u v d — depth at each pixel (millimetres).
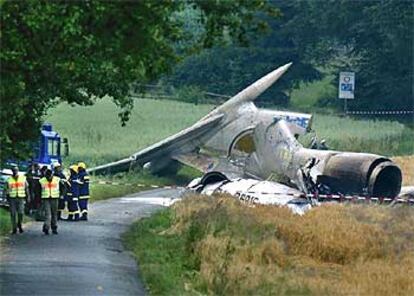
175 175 163500
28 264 67500
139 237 84625
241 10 56312
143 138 196125
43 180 88250
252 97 141750
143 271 64375
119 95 77938
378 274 60406
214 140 142625
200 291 58031
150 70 58344
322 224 78125
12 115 71375
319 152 119062
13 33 58188
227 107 140750
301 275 60219
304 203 110438
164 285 58531
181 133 149250
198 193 120625
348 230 76375
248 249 66562
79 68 59375
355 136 197375
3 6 56594
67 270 64938
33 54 59562
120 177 163500
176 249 74375
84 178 103500
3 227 91000
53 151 116875
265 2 56469
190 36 57938
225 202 94062
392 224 86250
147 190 155000
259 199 112750
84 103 77750
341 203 102438
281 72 146875
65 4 56000
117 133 199875
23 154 82500
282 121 131500
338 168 113188
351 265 67188
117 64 58281
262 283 56500
